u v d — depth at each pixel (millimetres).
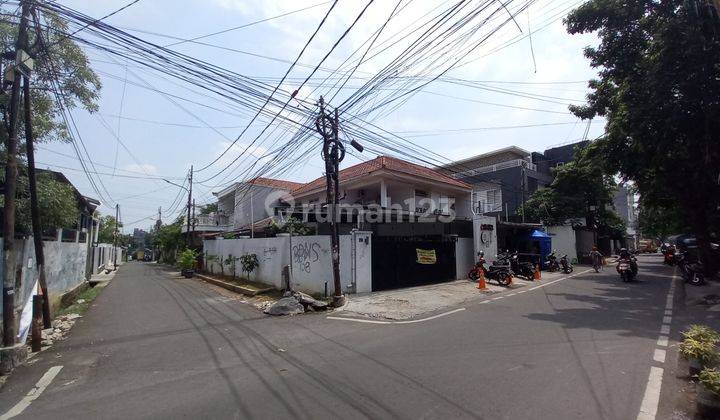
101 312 11891
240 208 31906
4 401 5016
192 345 7594
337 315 10477
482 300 12469
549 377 5156
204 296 15391
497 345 6789
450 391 4742
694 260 16781
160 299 14602
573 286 15516
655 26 12664
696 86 11414
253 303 13188
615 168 18094
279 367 5980
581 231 31766
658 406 4285
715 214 17875
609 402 4379
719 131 12180
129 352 7227
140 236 99500
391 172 17125
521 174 31641
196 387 5242
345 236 13875
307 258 13945
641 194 20875
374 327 8789
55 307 11812
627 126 13961
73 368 6355
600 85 17609
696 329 5445
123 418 4359
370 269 14195
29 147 8531
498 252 22094
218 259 23172
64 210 10383
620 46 13500
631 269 16500
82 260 18172
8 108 8734
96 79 9766
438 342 7137
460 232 19969
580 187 29344
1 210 8906
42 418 4453
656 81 11742
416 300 12359
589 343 6836
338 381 5238
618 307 10578
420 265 16078
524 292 14039
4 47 8492
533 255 20641
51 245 11641
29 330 8508
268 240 16547
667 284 15609
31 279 9852
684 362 5648
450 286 15516
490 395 4594
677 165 15203
